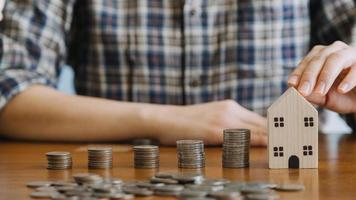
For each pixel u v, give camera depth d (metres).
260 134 1.47
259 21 1.94
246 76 1.94
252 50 1.94
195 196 0.82
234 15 1.93
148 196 0.86
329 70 1.27
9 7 1.82
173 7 1.92
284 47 1.97
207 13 1.93
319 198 0.85
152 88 1.93
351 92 1.50
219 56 1.93
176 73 1.93
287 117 1.10
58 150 1.42
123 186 0.90
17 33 1.79
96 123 1.59
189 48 1.92
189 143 1.12
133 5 1.92
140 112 1.57
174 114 1.55
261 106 1.95
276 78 1.95
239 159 1.12
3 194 0.90
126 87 1.94
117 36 1.92
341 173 1.05
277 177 1.01
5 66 1.74
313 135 1.10
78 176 0.94
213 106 1.55
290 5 1.97
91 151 1.14
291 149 1.10
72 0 1.88
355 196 0.86
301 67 1.28
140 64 1.92
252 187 0.88
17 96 1.67
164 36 1.93
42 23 1.83
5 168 1.14
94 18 1.91
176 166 1.15
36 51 1.80
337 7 1.96
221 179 0.96
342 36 1.95
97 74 1.95
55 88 1.86
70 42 1.97
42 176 1.05
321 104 1.51
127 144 1.57
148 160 1.13
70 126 1.61
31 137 1.65
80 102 1.63
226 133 1.12
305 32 2.00
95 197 0.84
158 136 1.54
